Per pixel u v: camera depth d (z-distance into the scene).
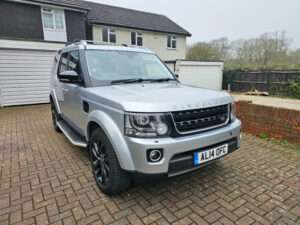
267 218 1.99
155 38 19.39
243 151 3.67
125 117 1.87
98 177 2.46
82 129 2.88
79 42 3.32
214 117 2.19
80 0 18.27
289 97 11.98
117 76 2.91
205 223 1.92
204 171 2.92
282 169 3.00
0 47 8.12
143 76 3.15
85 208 2.12
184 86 2.89
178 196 2.34
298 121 3.78
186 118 1.94
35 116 6.87
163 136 1.83
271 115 4.17
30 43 8.75
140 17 20.19
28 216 2.01
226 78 15.73
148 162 1.78
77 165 3.14
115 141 1.95
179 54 21.23
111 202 2.22
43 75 9.26
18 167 3.08
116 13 18.86
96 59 2.96
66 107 3.59
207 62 14.48
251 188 2.51
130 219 1.97
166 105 1.85
